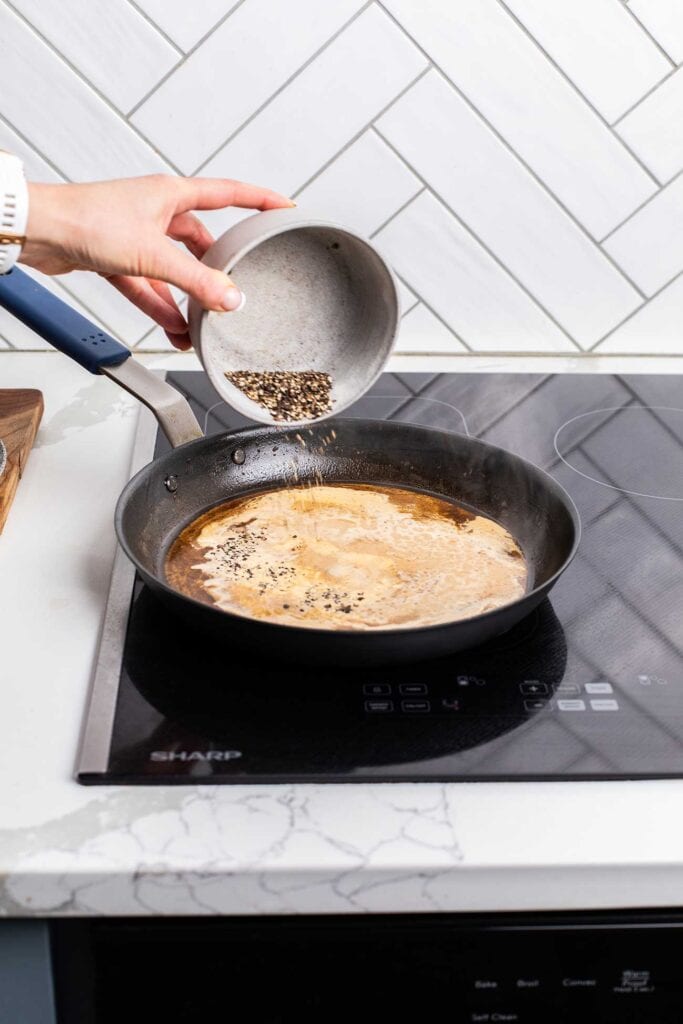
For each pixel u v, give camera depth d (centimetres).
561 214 121
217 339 82
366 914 61
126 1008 63
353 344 85
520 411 114
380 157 117
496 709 68
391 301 80
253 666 72
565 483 99
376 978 62
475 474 92
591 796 62
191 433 91
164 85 113
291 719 66
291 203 86
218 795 61
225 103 114
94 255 73
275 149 117
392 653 66
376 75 113
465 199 120
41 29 109
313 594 77
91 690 70
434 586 79
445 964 62
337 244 81
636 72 114
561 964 62
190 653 73
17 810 60
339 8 110
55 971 62
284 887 57
